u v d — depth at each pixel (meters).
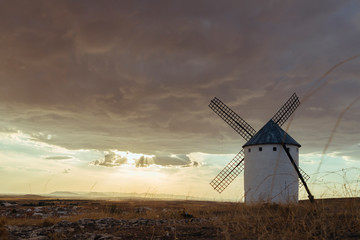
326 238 7.01
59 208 28.09
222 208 12.41
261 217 9.97
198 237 8.55
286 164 29.39
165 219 14.46
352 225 7.88
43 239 9.71
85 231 11.02
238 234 8.26
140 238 9.12
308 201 11.20
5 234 8.31
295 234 7.53
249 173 30.56
